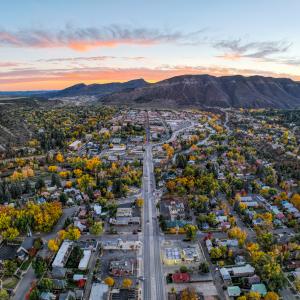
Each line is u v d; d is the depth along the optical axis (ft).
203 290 436.76
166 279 460.96
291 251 517.14
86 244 542.57
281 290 436.35
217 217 635.25
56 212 632.79
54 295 421.18
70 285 449.06
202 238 571.69
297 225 611.47
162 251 529.86
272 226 599.57
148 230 599.57
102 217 645.92
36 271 455.63
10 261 481.87
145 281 457.27
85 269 477.77
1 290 429.79
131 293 427.33
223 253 508.94
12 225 590.96
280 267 473.67
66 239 551.59
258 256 482.28
